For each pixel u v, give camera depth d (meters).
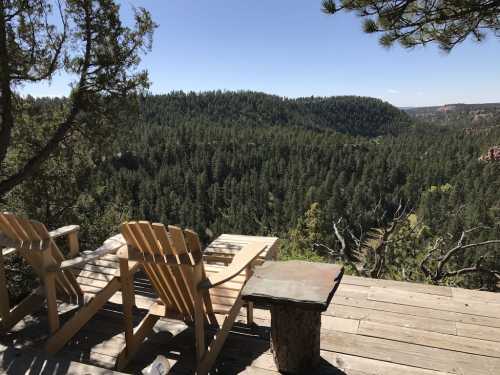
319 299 1.80
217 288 2.40
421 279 8.82
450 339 2.41
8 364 1.93
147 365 2.25
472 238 35.28
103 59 5.68
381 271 8.86
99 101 5.95
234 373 2.13
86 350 2.39
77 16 5.59
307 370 2.09
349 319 2.68
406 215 9.09
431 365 2.18
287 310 1.98
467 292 3.03
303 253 8.26
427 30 3.59
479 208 44.97
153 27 6.01
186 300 2.22
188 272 2.02
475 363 2.19
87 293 2.55
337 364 2.20
